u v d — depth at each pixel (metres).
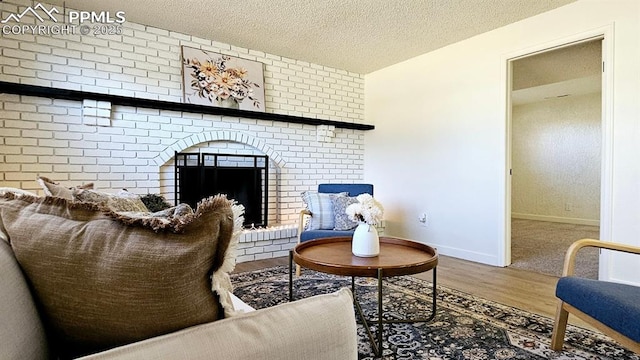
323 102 4.61
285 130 4.27
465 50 3.75
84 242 0.67
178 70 3.58
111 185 3.20
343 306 0.81
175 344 0.62
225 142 3.89
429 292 2.68
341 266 1.86
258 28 3.46
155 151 3.42
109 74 3.22
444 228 3.98
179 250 0.65
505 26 3.40
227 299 0.73
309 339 0.72
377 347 1.80
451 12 3.12
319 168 4.57
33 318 0.67
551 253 3.98
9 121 2.81
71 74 3.06
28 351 0.64
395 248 2.38
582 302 1.52
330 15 3.18
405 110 4.43
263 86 4.09
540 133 6.80
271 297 2.56
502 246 3.45
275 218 4.28
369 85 4.95
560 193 6.56
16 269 0.68
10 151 2.82
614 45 2.73
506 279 3.02
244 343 0.66
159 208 2.63
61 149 2.99
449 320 2.15
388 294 2.63
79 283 0.66
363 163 5.01
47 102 2.94
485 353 1.75
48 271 0.67
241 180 3.93
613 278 2.72
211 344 0.64
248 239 3.69
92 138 3.12
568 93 6.06
